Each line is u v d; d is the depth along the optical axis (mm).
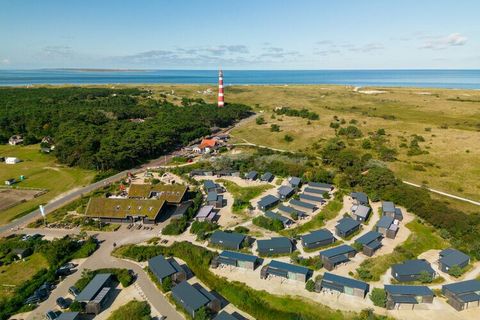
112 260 88062
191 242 95250
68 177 145250
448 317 66500
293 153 170625
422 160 153000
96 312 68938
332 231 100125
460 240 92312
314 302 70562
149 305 71750
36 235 98188
